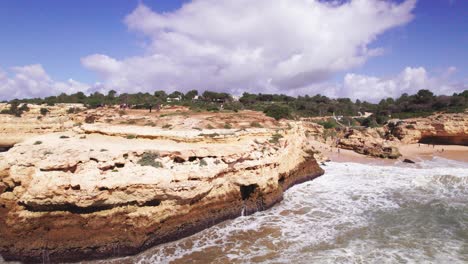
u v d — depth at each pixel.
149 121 41.81
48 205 19.34
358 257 19.06
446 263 18.28
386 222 25.08
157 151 23.88
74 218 19.70
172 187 21.81
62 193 19.25
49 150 22.48
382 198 31.83
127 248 19.81
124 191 20.44
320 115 115.69
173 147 27.09
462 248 20.27
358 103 165.88
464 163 55.53
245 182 27.27
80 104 95.50
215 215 25.00
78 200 19.23
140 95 112.12
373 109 138.25
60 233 19.36
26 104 82.19
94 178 19.91
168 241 21.75
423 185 36.59
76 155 21.02
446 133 75.75
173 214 22.12
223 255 19.81
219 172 25.70
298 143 41.47
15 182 21.31
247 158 28.06
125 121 42.31
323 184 37.84
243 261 18.94
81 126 34.06
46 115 79.12
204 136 30.03
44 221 19.47
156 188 21.14
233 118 45.69
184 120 42.28
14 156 22.23
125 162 22.06
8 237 19.33
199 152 25.94
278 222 25.41
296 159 39.19
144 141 29.66
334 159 57.19
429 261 18.52
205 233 23.41
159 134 30.38
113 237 19.77
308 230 23.61
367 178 40.78
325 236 22.44
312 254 19.58
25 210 19.72
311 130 81.44
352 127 87.88
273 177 30.08
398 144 76.12
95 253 19.44
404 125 81.56
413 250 20.02
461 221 25.09
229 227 24.52
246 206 27.39
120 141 29.22
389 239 21.77
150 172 21.55
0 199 21.48
